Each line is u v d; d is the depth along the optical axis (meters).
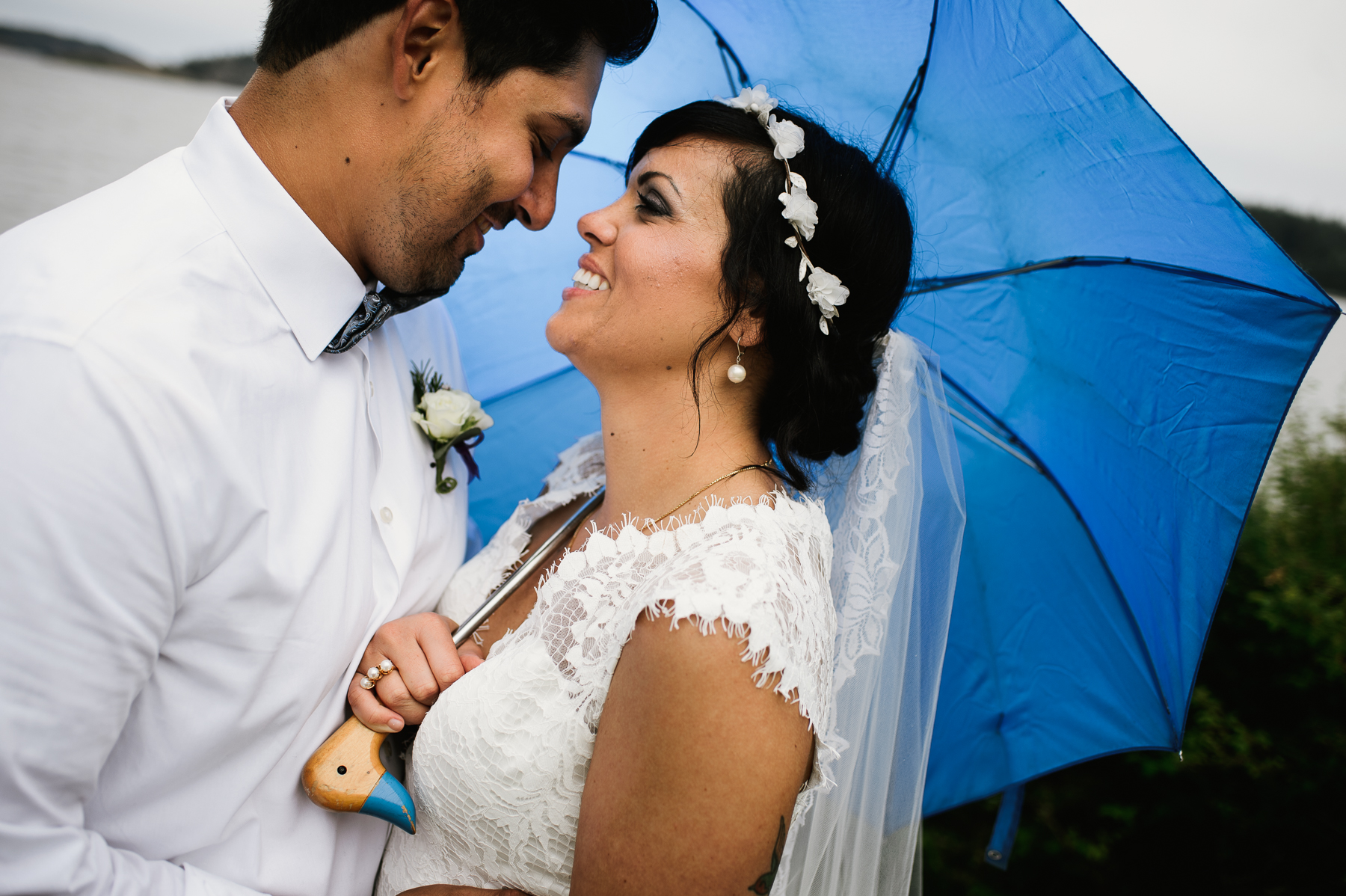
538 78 1.44
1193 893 3.35
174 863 1.34
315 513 1.43
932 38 1.66
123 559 1.16
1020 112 1.60
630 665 1.25
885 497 1.64
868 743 1.60
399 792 1.43
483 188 1.47
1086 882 3.42
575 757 1.36
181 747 1.31
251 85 1.44
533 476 2.31
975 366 1.87
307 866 1.47
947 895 3.41
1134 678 1.87
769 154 1.51
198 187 1.39
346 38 1.37
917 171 1.77
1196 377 1.61
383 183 1.44
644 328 1.50
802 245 1.51
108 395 1.16
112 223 1.32
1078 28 1.46
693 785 1.18
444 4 1.35
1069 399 1.78
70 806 1.18
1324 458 3.89
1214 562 1.65
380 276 1.52
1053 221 1.66
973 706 2.06
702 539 1.36
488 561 1.76
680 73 1.99
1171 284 1.59
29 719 1.10
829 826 1.55
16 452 1.11
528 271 2.24
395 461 1.67
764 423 1.60
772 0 1.79
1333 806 3.25
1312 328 1.46
